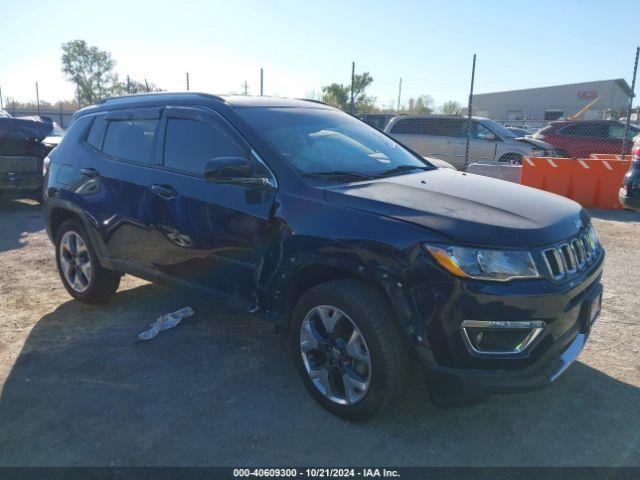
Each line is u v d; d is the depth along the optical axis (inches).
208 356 152.4
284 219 125.7
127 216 162.1
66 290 205.0
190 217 144.3
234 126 142.8
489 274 104.0
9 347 157.9
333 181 132.3
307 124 155.1
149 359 150.8
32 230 315.3
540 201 128.3
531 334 107.0
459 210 114.0
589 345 160.7
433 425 120.8
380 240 110.3
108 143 175.2
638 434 118.1
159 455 110.2
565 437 117.1
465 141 568.7
